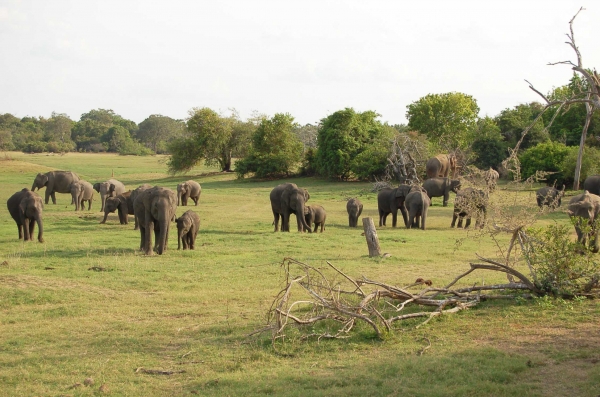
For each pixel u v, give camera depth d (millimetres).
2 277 13164
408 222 26781
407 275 14453
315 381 7145
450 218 30594
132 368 7984
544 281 10875
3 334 9719
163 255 17719
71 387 7262
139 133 159875
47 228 24906
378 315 8953
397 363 7555
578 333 8648
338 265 15781
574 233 22641
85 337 9523
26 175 58625
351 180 56469
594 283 10766
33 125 158250
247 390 6914
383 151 52094
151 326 10086
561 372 7082
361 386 6859
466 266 15828
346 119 56219
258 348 8648
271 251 18625
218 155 72750
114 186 34844
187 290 13062
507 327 9086
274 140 63062
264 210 34688
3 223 26969
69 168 79875
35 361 8289
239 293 12586
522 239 11477
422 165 48094
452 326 9281
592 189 32156
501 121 58000
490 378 6926
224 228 25781
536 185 42562
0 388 7234
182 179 66062
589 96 11539
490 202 12039
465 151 52469
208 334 9547
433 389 6637
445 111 63344
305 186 53469
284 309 10594
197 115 70375
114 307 11492
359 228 26688
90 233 23312
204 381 7328
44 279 13422
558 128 55594
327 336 8906
